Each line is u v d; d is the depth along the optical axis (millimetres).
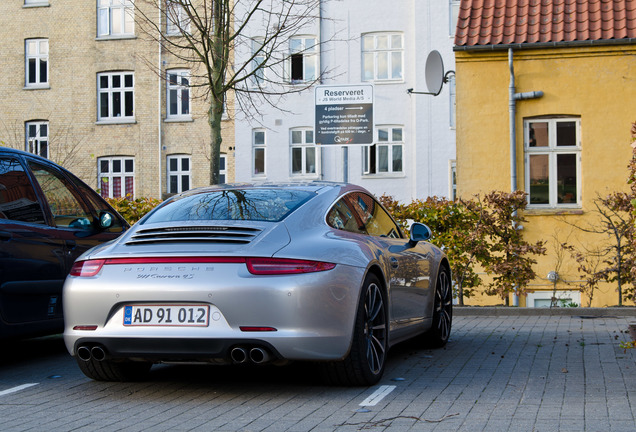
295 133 32781
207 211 5914
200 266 5250
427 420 4789
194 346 5191
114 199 14406
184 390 5848
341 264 5449
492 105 14938
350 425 4684
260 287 5137
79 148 36406
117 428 4703
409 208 12648
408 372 6551
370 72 32562
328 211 6023
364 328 5695
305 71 32562
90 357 5504
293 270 5211
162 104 35812
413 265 7059
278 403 5340
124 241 5711
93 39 36312
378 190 32375
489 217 12359
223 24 13828
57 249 7219
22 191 7078
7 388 6066
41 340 9047
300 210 5840
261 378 6309
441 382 6074
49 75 36688
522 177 14891
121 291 5316
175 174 35906
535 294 14664
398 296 6613
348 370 5680
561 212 14609
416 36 32031
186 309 5230
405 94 32250
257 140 33188
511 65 14773
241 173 33219
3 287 6531
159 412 5133
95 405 5375
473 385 5945
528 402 5312
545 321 10742
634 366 6770
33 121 37031
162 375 6492
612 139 14578
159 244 5535
